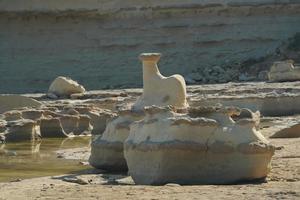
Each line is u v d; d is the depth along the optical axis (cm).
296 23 13750
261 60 13275
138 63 13950
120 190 2884
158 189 2884
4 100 7925
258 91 8925
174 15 14038
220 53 13800
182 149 3133
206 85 10912
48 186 3152
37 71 14088
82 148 5356
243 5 13812
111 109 8231
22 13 14238
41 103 7981
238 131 3198
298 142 4800
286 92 8681
